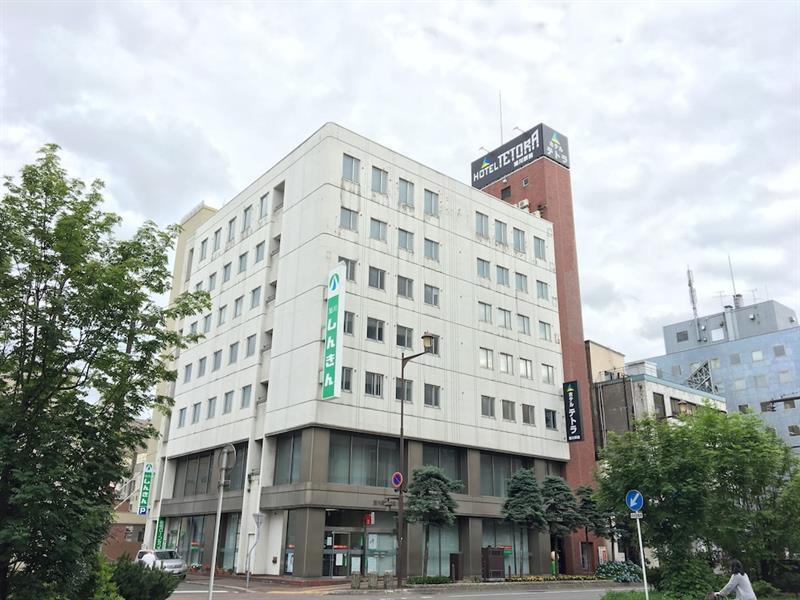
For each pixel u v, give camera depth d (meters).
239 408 39.22
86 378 11.60
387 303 37.22
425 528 31.66
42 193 11.59
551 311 48.06
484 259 44.19
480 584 29.30
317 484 31.42
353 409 33.81
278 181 41.50
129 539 52.56
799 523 23.95
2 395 10.77
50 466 10.34
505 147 58.81
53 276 11.19
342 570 31.89
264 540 34.53
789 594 22.89
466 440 38.72
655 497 19.88
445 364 39.16
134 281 11.98
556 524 37.03
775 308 80.00
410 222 40.19
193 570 39.06
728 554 24.27
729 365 76.38
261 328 39.22
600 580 35.22
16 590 10.04
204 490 41.66
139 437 11.83
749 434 24.83
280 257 39.03
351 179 37.94
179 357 48.94
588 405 48.59
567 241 53.25
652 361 82.62
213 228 49.06
